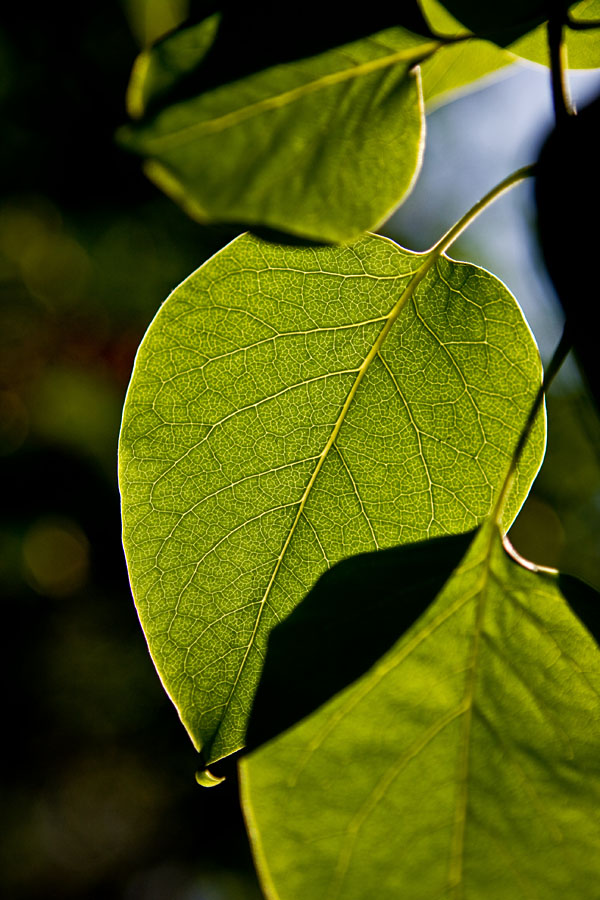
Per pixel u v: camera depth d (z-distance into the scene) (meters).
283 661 0.29
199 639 0.29
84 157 1.08
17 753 1.26
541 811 0.29
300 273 0.29
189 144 0.28
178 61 0.27
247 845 1.29
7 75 1.02
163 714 1.27
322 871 0.28
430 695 0.29
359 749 0.29
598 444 0.29
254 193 0.28
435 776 0.29
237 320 0.29
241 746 0.29
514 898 0.29
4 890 1.36
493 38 0.29
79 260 1.16
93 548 1.18
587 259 0.28
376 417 0.29
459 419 0.29
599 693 0.29
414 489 0.29
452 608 0.29
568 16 0.28
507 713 0.29
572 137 0.28
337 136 0.28
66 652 1.23
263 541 0.29
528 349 0.29
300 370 0.29
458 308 0.29
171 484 0.29
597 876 0.29
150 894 1.44
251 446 0.29
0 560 1.12
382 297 0.29
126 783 1.33
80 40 0.99
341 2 0.28
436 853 0.29
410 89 0.28
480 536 0.29
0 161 1.08
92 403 1.13
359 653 0.29
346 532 0.29
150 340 0.29
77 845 1.40
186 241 1.13
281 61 0.28
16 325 1.15
